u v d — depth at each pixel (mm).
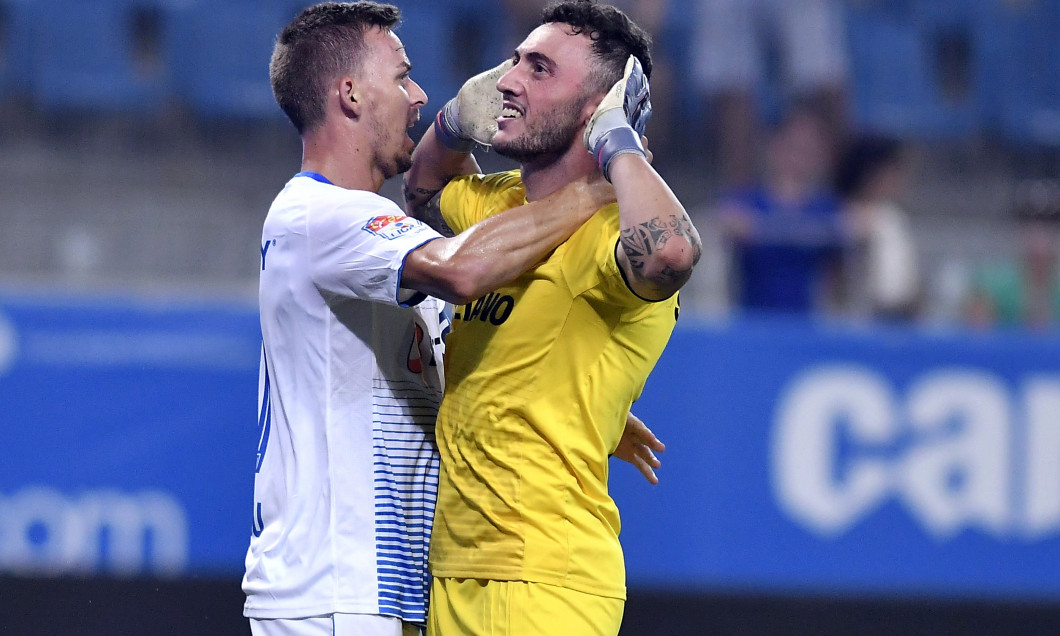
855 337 17688
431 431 9367
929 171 26359
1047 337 18016
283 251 9188
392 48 9695
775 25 24922
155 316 16453
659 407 17156
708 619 17078
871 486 17484
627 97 8297
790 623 17250
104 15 25641
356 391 9094
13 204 21875
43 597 15797
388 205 9000
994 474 17781
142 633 15984
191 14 25906
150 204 22625
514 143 8547
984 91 28922
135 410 16266
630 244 7738
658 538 16938
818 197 20750
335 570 8844
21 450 15945
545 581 8305
